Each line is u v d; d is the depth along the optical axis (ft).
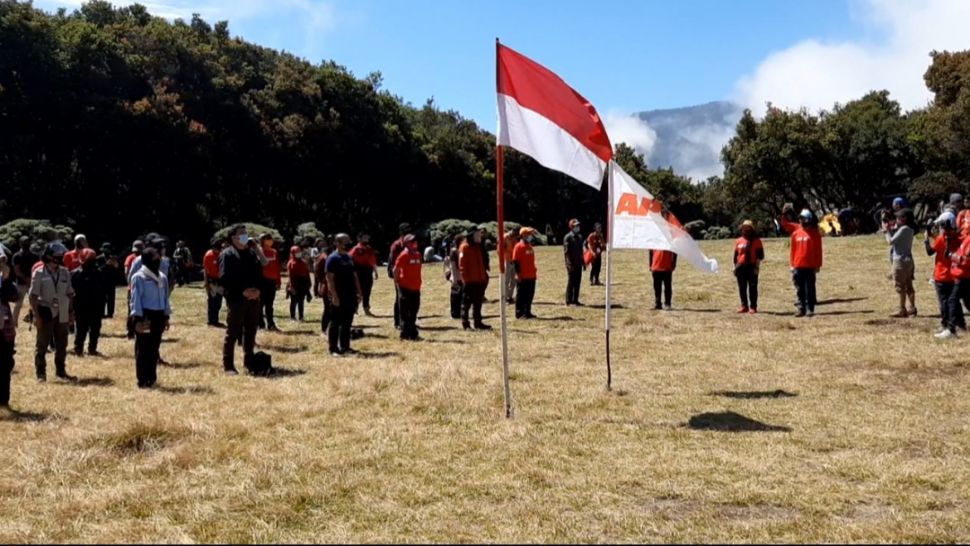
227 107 171.83
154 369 37.86
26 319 41.04
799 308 55.93
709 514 19.71
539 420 28.86
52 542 18.26
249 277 40.88
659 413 29.68
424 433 27.37
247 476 22.86
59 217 148.97
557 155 29.63
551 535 18.38
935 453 24.34
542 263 110.42
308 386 36.47
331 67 206.49
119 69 156.35
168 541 18.16
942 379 34.27
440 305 72.59
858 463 23.25
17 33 142.31
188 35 186.91
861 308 57.11
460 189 216.74
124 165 153.89
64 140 149.07
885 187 222.48
